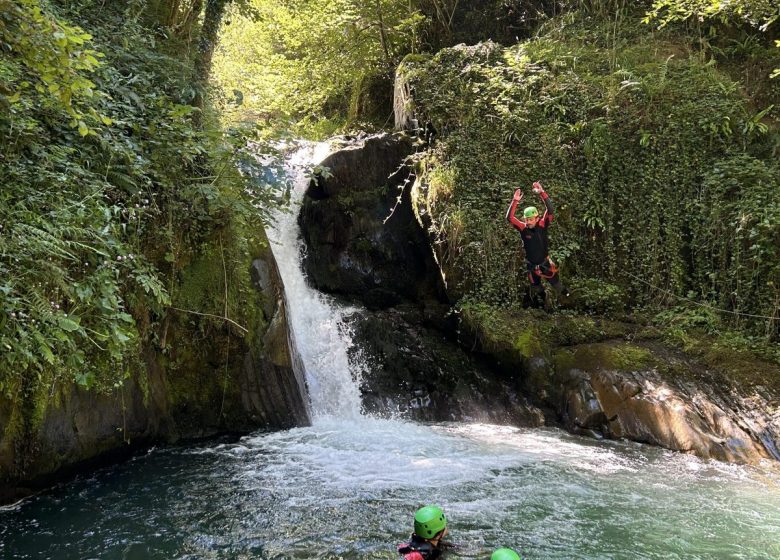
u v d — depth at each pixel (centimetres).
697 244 912
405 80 1123
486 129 1012
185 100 762
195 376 743
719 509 520
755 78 1084
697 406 725
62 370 512
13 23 336
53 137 531
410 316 1025
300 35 1442
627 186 960
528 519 494
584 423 772
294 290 1023
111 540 454
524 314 913
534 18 1407
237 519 494
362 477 599
